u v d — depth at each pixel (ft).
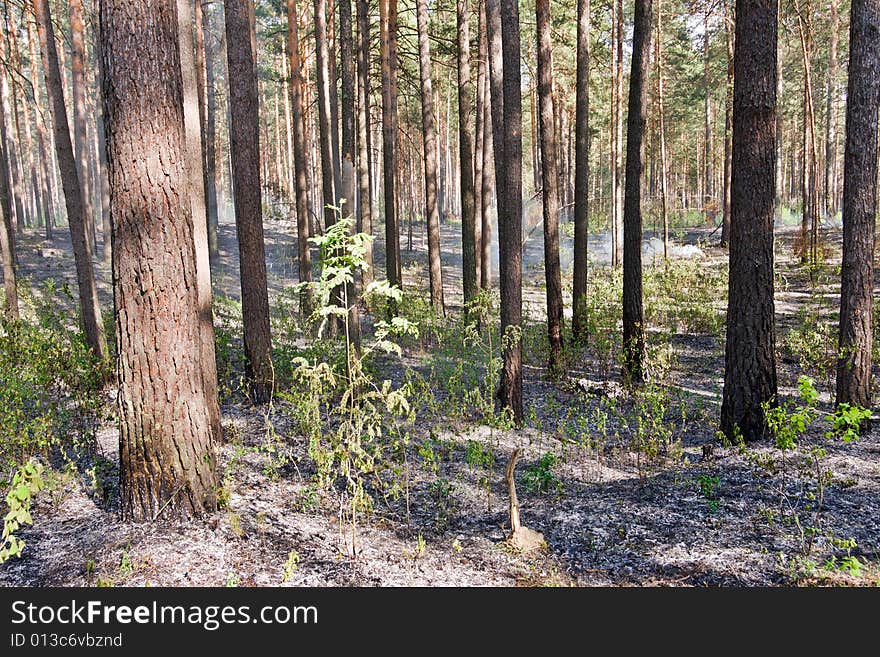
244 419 28.22
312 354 31.07
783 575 14.76
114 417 24.14
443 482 21.70
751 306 23.20
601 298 47.32
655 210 104.63
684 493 19.77
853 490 18.66
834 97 90.17
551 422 29.01
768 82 22.26
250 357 30.96
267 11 81.61
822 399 28.43
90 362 29.22
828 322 41.50
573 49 75.92
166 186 15.72
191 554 15.10
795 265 69.00
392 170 48.03
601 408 30.66
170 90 15.69
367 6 55.42
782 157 114.52
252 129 29.37
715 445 24.00
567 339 41.96
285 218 93.97
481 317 41.42
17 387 23.38
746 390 23.50
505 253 27.89
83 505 18.31
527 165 153.99
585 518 18.54
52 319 36.19
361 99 56.18
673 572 15.31
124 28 15.19
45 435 21.20
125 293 15.89
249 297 30.53
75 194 33.42
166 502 16.40
